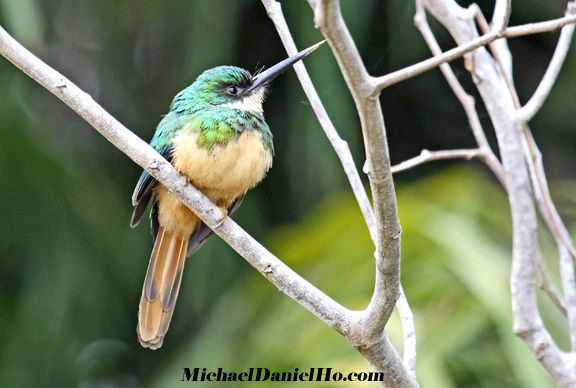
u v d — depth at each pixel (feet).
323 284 27.91
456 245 26.55
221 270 33.37
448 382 23.62
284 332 27.55
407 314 17.39
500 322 24.26
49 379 32.45
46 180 32.12
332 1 12.21
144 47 35.58
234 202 22.58
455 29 20.56
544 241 27.89
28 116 32.42
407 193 29.96
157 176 18.24
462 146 35.83
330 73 31.81
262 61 33.96
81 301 32.89
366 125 13.34
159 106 34.53
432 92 35.68
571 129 35.86
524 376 23.29
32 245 32.63
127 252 33.32
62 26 35.14
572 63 34.60
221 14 32.78
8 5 27.94
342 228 29.37
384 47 33.55
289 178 34.47
